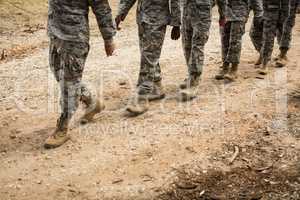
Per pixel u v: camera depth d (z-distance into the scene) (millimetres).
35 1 16156
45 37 13008
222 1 7875
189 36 7848
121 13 7410
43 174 5629
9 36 13008
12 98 8086
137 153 6078
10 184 5430
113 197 5152
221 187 5363
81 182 5453
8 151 6191
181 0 7797
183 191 5273
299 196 5184
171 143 6340
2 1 15438
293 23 9617
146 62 7207
